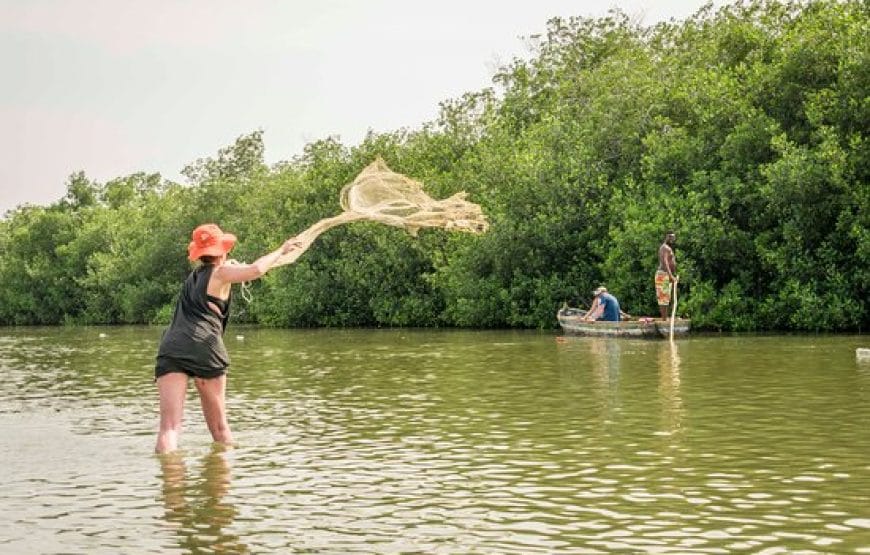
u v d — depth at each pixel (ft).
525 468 33.86
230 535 25.90
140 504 29.63
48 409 53.21
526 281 132.57
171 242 240.94
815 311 101.76
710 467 33.22
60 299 277.23
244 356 92.94
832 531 25.00
